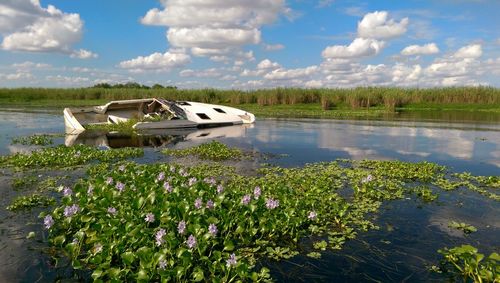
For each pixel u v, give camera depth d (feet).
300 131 68.49
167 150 46.91
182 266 15.51
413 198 27.32
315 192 26.84
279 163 39.83
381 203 26.05
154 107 82.28
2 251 18.25
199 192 22.66
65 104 146.30
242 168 36.99
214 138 59.21
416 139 58.75
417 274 16.55
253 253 18.43
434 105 131.75
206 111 77.20
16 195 26.78
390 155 45.42
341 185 30.40
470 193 28.63
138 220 19.35
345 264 17.38
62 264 17.11
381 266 17.22
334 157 43.68
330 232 20.92
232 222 20.21
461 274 16.52
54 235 19.76
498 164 40.27
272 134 64.23
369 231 21.16
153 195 21.36
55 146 50.34
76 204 21.24
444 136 62.39
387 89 140.77
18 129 70.13
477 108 125.49
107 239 17.46
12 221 21.86
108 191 22.56
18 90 181.27
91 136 61.41
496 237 20.47
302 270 16.81
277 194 25.07
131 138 59.26
